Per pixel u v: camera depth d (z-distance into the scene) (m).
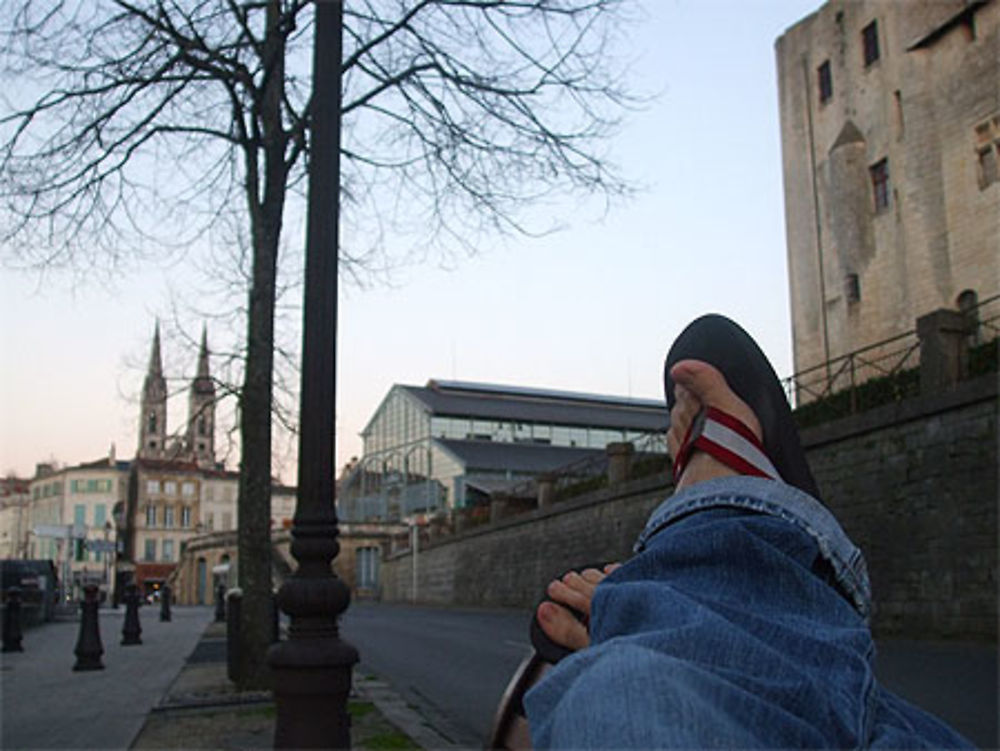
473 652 16.42
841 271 34.72
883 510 17.06
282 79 10.16
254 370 9.78
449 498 70.50
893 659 12.73
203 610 43.31
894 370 18.08
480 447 74.69
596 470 34.88
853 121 34.97
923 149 31.33
